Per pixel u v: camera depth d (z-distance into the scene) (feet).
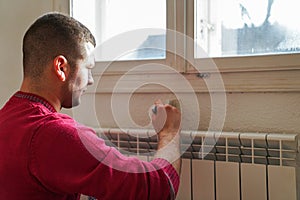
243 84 3.81
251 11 4.04
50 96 2.91
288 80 3.63
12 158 2.59
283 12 3.88
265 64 3.71
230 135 3.58
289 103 3.66
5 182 2.61
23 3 5.13
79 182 2.50
